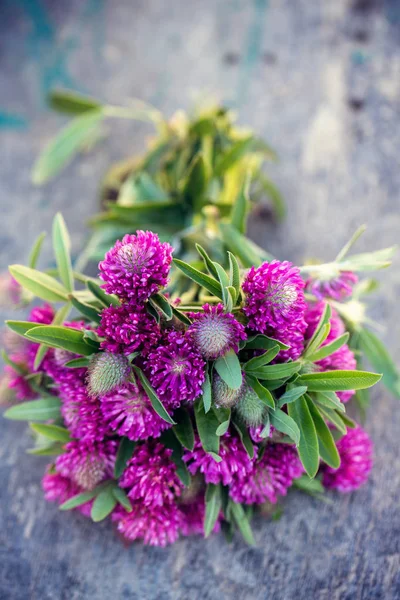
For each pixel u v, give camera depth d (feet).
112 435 1.00
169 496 0.98
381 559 1.15
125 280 0.92
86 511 1.09
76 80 1.63
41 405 1.05
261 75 1.61
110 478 1.02
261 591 1.13
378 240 1.43
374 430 1.26
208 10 1.71
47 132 1.58
